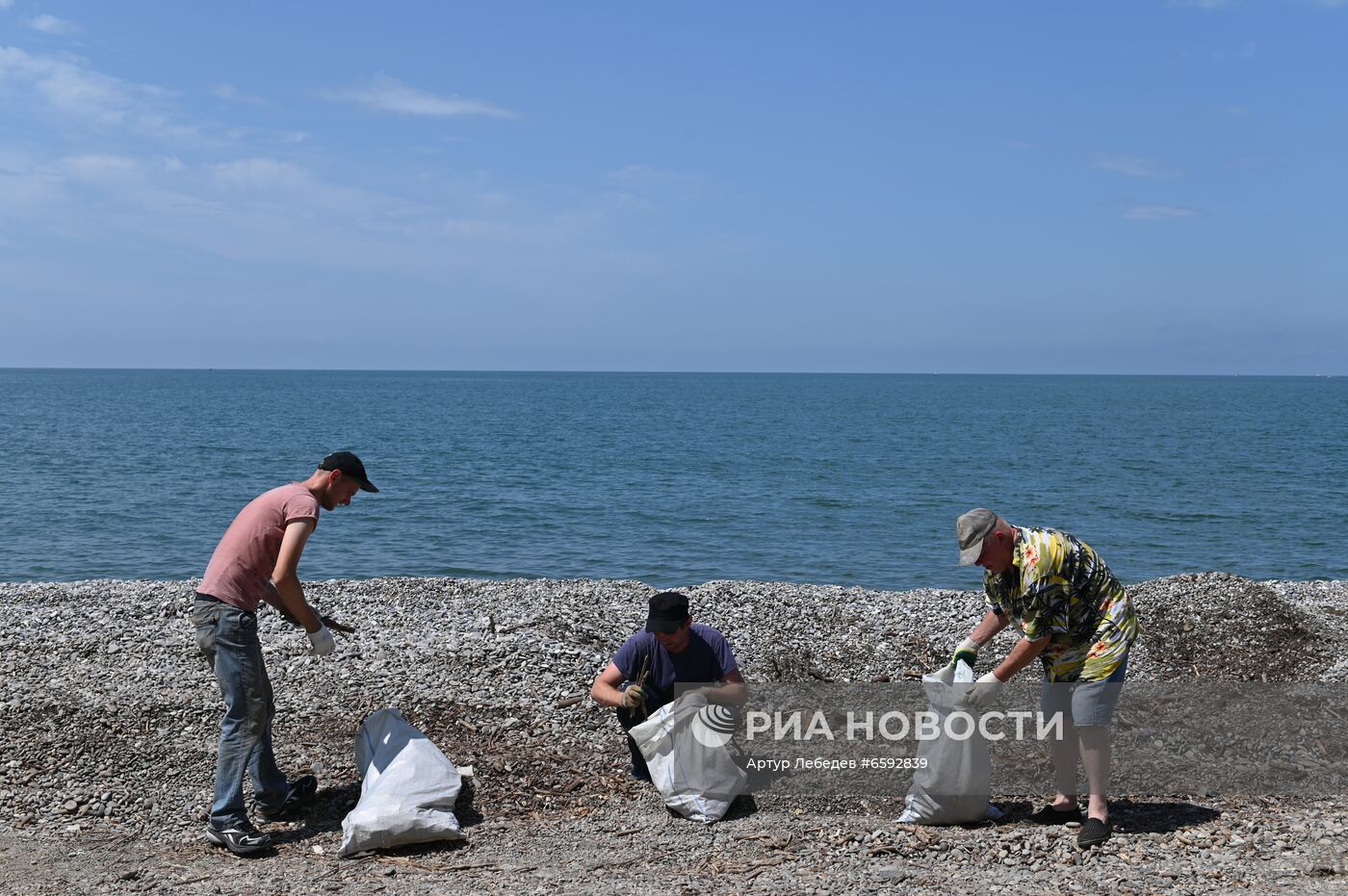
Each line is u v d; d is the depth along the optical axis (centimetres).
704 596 1127
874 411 9938
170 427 6206
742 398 13912
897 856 526
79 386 17750
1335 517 2623
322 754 676
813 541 2211
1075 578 521
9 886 499
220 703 752
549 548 2116
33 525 2294
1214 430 6831
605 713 750
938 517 2580
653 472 3722
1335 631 980
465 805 613
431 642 910
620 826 582
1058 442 5553
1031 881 486
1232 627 967
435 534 2258
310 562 1930
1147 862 502
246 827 555
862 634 980
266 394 14212
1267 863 496
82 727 712
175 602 1063
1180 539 2291
